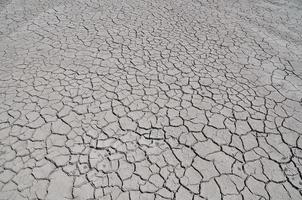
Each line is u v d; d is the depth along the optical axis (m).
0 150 2.64
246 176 2.46
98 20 5.09
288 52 4.25
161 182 2.39
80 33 4.65
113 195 2.29
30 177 2.41
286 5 5.95
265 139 2.82
